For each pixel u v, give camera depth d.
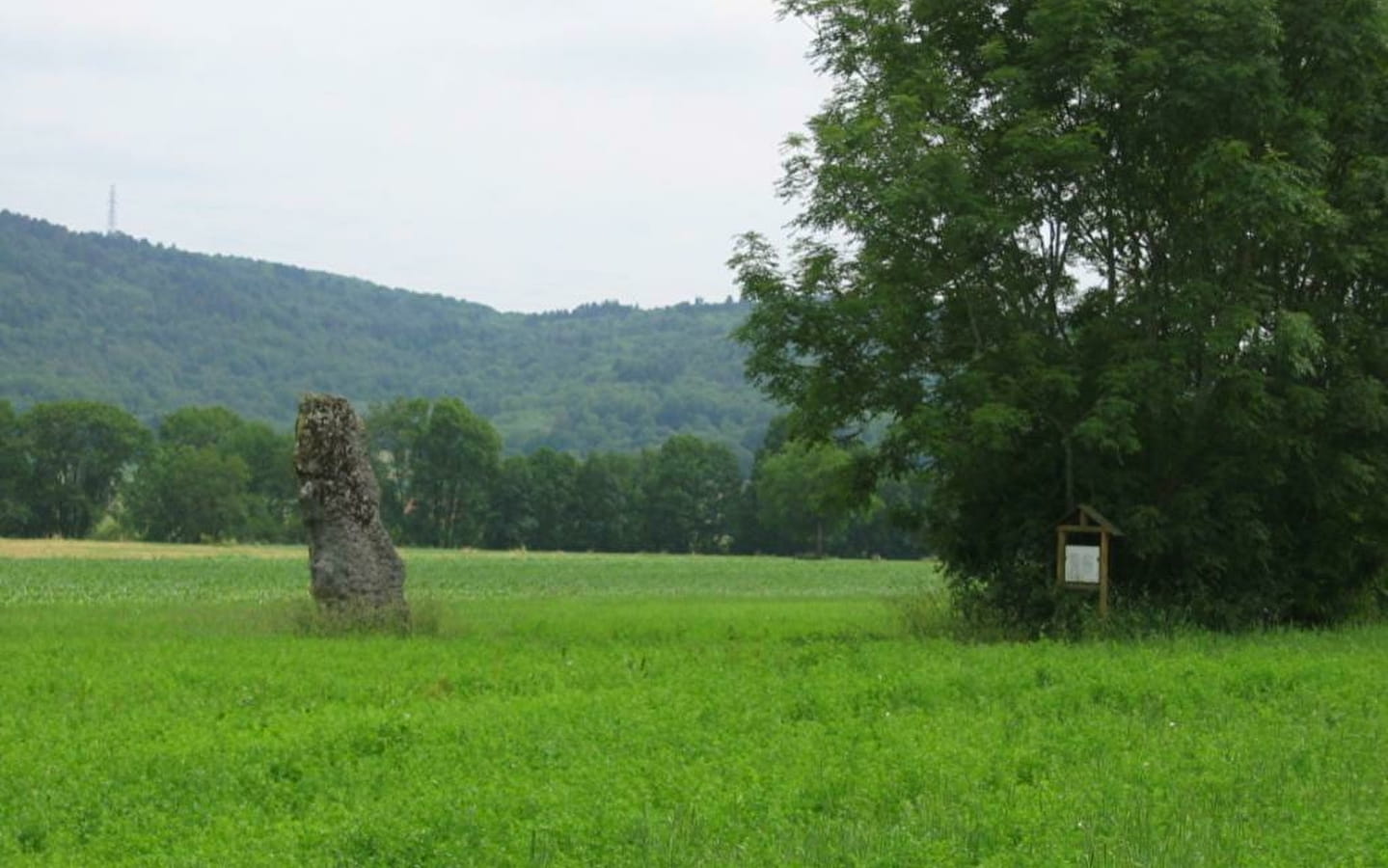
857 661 22.67
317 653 23.81
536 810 11.37
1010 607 30.94
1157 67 28.33
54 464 144.25
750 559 125.69
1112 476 30.38
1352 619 34.75
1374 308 32.50
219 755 13.62
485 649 24.73
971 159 29.50
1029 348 29.52
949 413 29.53
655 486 157.62
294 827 11.01
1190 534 30.20
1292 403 30.09
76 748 14.13
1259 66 28.03
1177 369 29.23
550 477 156.62
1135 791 12.46
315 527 31.44
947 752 13.66
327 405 31.62
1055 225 31.31
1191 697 18.33
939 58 30.89
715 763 13.25
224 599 55.16
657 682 19.67
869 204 29.00
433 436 155.00
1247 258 30.19
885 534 143.75
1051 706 17.61
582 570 94.75
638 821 11.02
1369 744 14.91
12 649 24.97
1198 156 28.62
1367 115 31.69
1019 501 31.78
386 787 12.60
